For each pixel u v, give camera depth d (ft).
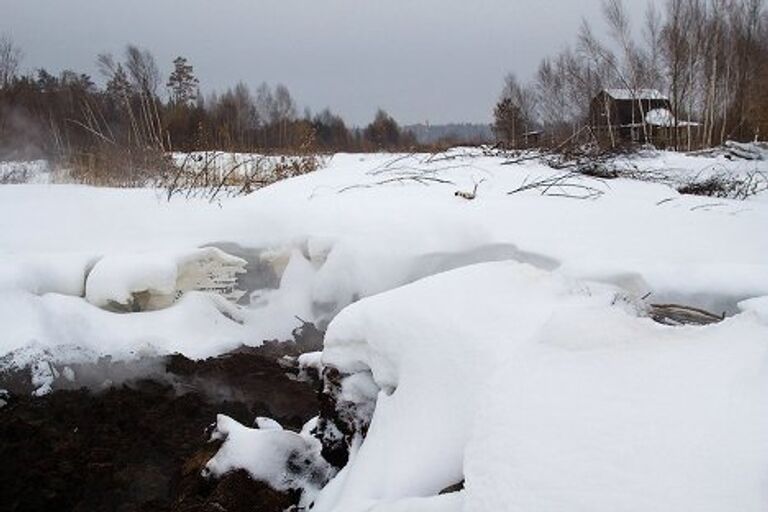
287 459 9.69
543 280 9.13
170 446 12.18
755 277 14.53
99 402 13.57
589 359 6.30
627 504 4.65
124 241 18.93
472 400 7.02
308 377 14.85
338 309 17.66
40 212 21.08
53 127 41.47
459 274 9.34
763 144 55.88
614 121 79.82
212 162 29.55
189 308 16.88
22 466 11.32
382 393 8.80
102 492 10.91
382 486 7.34
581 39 85.56
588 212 19.02
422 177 22.72
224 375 14.92
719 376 5.59
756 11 83.87
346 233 18.42
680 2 80.02
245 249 19.40
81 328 15.60
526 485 5.15
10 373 13.98
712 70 78.95
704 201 21.50
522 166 26.40
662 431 5.15
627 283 14.87
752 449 4.75
